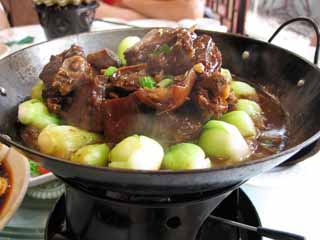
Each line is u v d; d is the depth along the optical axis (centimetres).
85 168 22
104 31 42
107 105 30
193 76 30
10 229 33
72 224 30
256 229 28
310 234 33
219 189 26
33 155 23
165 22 76
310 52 63
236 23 82
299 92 34
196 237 30
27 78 35
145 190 24
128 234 28
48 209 35
